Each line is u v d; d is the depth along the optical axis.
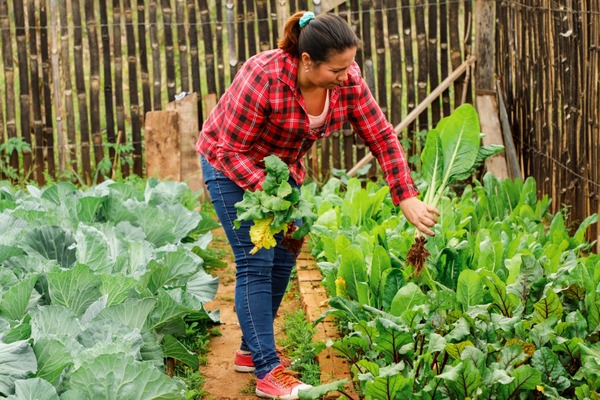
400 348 3.71
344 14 8.48
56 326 3.78
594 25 5.83
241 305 4.11
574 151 6.41
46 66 8.68
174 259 4.89
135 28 9.36
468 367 3.38
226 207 4.02
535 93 7.38
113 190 6.11
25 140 8.78
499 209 6.53
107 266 4.71
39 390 3.24
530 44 7.43
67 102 8.73
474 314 3.79
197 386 4.41
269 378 4.13
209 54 8.62
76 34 8.62
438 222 5.81
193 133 8.56
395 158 4.05
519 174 7.83
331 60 3.54
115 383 3.35
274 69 3.71
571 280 4.26
